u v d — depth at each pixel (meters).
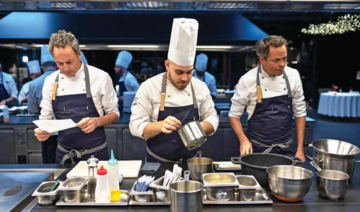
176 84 1.63
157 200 1.19
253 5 2.25
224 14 4.01
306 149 3.51
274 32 8.70
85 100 1.88
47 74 3.53
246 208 1.14
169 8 2.42
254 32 3.85
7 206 1.16
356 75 9.55
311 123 3.46
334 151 1.57
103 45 3.88
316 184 1.30
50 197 1.17
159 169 1.57
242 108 2.20
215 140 3.49
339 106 7.60
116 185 1.20
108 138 3.49
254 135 2.15
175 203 1.04
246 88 2.13
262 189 1.24
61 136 1.94
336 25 3.35
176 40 1.42
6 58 7.02
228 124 3.46
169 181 1.23
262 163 1.49
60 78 1.89
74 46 1.69
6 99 4.62
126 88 4.72
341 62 9.76
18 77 6.87
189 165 1.39
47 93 1.93
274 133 2.09
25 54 6.83
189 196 1.03
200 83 1.79
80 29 3.87
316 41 9.83
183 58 1.43
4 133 3.35
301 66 10.27
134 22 3.94
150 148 1.76
